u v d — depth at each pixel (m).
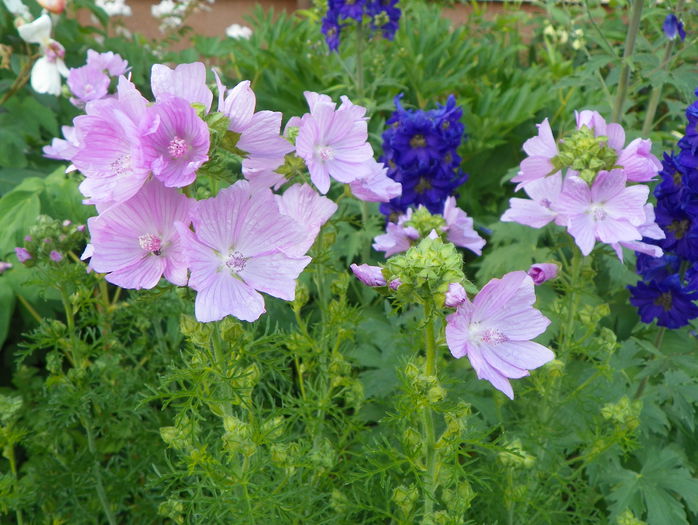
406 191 0.61
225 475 0.39
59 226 0.49
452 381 0.40
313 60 0.94
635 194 0.43
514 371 0.36
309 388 0.47
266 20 1.09
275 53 0.91
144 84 0.82
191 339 0.36
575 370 0.53
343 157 0.39
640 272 0.51
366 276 0.36
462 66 0.91
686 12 0.60
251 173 0.37
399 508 0.42
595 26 0.61
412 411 0.37
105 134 0.33
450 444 0.37
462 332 0.35
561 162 0.45
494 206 0.83
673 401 0.55
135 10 1.28
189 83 0.34
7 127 0.69
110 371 0.53
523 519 0.46
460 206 0.80
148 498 0.54
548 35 1.00
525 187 0.48
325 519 0.45
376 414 0.54
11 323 0.67
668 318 0.50
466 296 0.34
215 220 0.33
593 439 0.46
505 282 0.35
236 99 0.34
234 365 0.37
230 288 0.34
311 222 0.38
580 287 0.47
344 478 0.45
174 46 1.29
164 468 0.53
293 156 0.38
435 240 0.35
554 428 0.48
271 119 0.34
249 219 0.34
